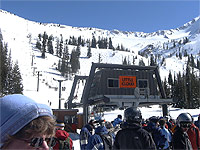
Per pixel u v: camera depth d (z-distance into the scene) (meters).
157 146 5.55
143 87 23.84
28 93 68.38
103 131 4.45
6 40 167.00
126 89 23.25
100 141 4.32
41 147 1.02
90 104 20.55
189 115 4.02
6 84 60.59
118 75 23.31
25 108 1.00
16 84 62.50
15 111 0.98
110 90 22.78
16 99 1.03
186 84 59.53
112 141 4.50
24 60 130.38
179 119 4.05
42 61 144.75
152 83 24.27
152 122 5.79
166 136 5.71
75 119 22.86
